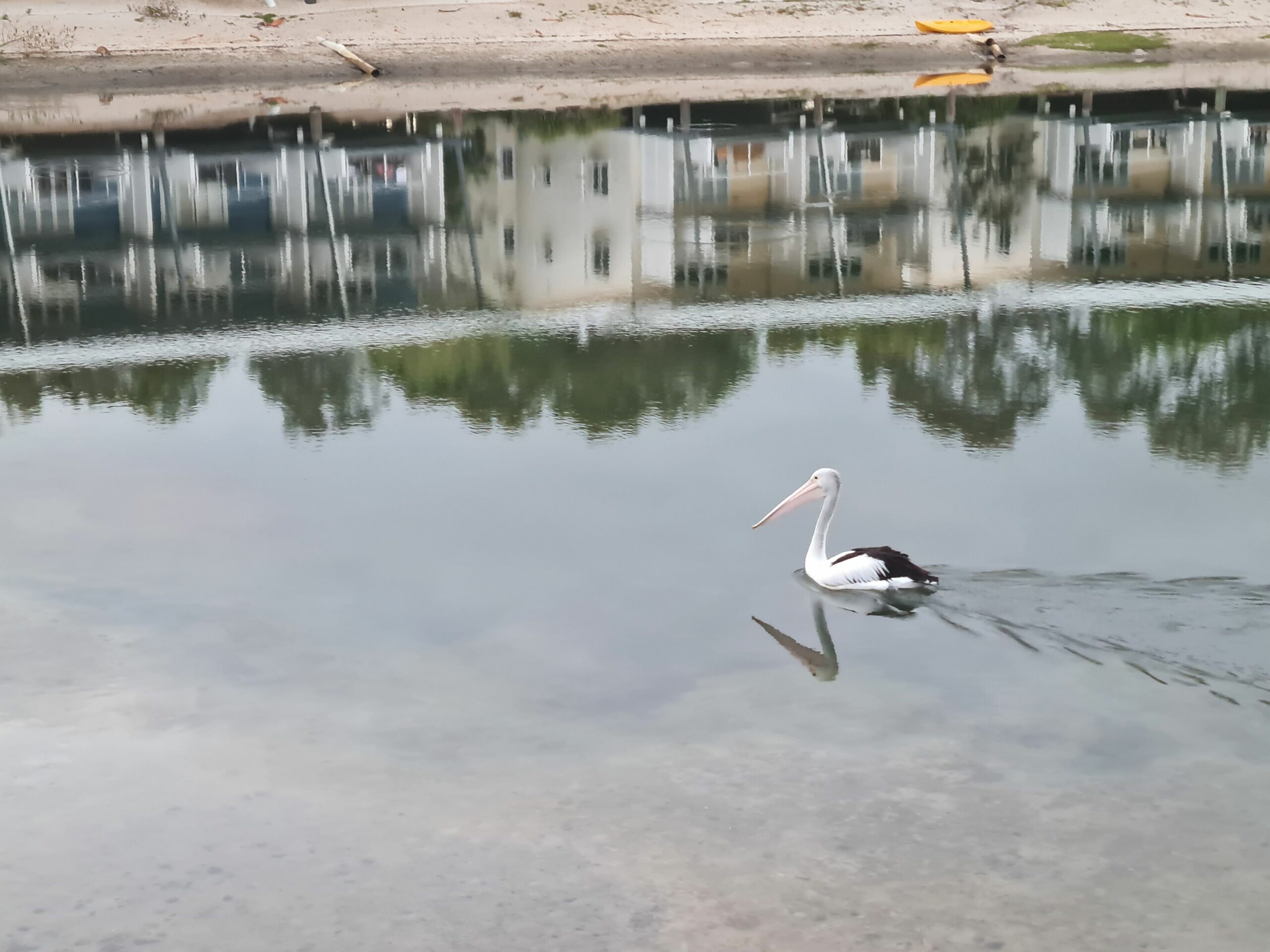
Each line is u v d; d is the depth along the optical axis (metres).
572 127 41.19
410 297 28.48
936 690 9.57
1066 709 9.23
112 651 10.20
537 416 17.25
